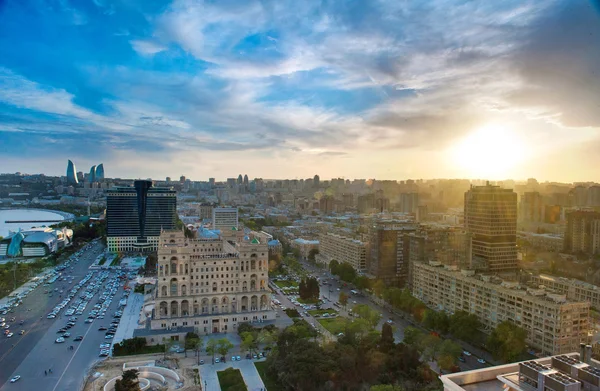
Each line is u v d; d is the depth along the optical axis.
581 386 134.25
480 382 149.50
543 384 132.00
